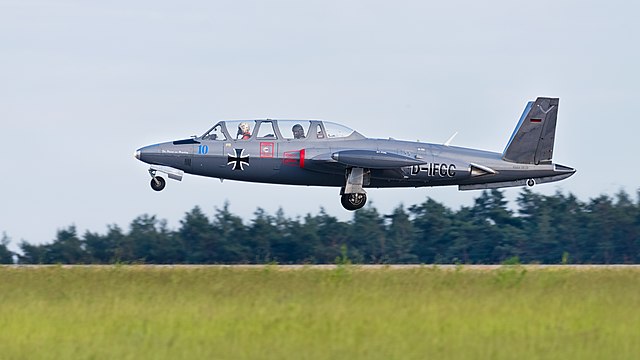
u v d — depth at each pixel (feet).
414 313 212.23
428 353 177.68
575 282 270.26
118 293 245.24
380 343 184.75
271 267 301.63
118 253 595.06
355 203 410.52
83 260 608.60
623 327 202.39
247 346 182.70
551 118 422.82
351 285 258.78
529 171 426.51
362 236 652.48
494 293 243.19
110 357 176.04
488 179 427.33
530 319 208.13
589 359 174.40
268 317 208.85
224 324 201.46
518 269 299.99
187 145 406.62
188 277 277.03
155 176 411.34
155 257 612.29
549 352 178.70
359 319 205.67
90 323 205.36
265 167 407.85
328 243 647.56
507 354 177.17
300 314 211.82
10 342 188.85
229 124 411.75
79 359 175.42
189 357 175.52
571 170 429.38
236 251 616.80
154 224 623.77
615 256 647.56
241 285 258.78
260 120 412.57
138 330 196.95
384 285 258.57
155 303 227.81
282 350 179.83
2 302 233.76
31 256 614.34
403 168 415.44
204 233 620.90
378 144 415.64
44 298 239.71
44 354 179.42
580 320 208.44
